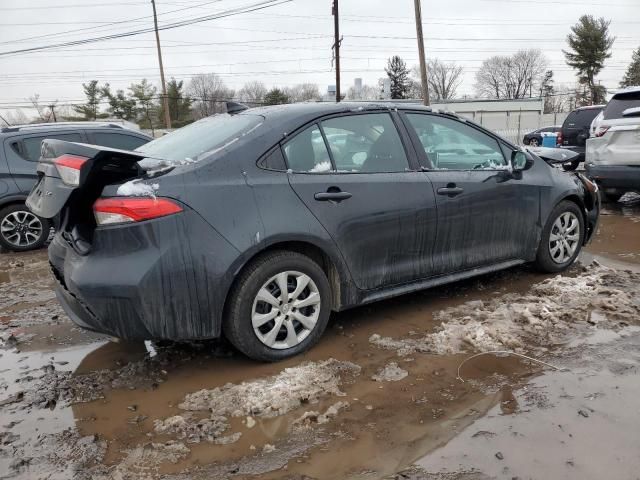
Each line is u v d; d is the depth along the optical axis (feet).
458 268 13.73
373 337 12.11
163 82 127.54
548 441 8.16
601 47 189.37
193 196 9.92
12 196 23.04
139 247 9.59
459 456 7.91
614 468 7.51
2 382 10.68
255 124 11.30
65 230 10.37
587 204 17.34
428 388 9.89
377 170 12.26
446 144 13.75
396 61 253.24
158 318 9.77
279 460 8.00
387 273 12.43
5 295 16.67
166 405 9.66
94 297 9.63
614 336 11.66
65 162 9.47
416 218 12.57
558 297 13.88
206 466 7.92
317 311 11.41
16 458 8.18
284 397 9.58
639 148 23.93
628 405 9.03
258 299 10.61
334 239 11.39
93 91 165.17
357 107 12.43
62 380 10.71
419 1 82.12
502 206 14.24
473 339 11.63
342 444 8.32
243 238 10.20
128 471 7.84
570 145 44.06
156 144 12.82
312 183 11.19
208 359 11.40
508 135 132.46
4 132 23.52
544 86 276.41
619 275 15.69
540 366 10.50
